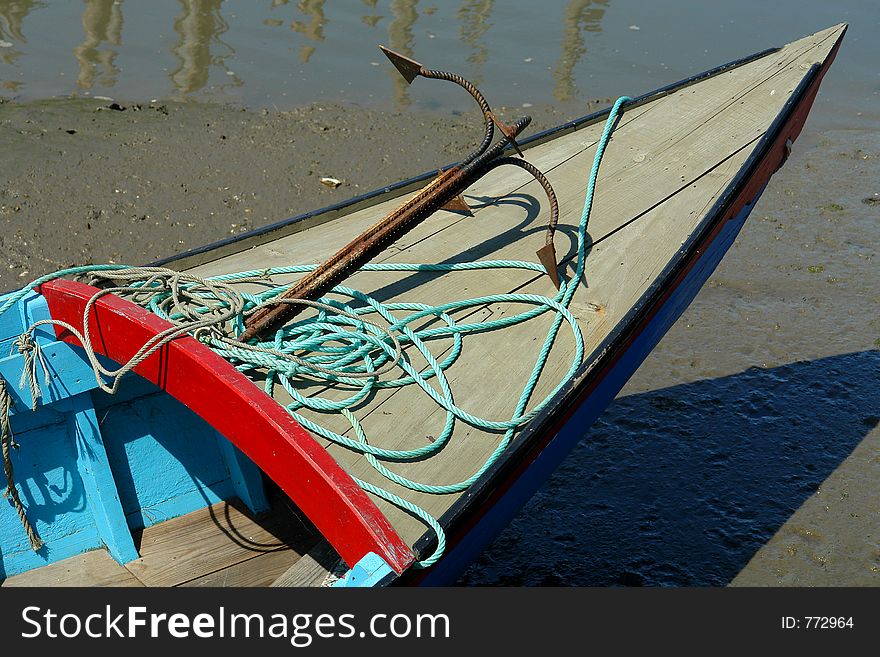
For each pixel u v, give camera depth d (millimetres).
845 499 5645
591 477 5828
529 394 3744
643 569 5188
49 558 4457
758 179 5414
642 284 4395
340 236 4844
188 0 12219
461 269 4441
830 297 7516
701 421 6262
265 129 9305
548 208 4941
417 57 10977
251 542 4617
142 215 7891
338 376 3627
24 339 3926
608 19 12367
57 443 4297
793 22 12508
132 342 3715
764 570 5172
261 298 4031
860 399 6469
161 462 4598
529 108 10000
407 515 3248
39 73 10039
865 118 10477
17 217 7703
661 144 5527
